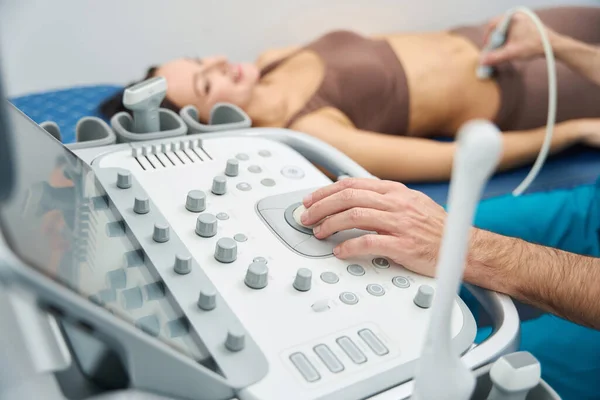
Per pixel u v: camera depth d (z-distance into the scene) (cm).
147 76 151
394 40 161
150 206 71
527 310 110
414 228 70
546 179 142
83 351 47
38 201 52
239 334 54
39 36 145
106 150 82
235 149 89
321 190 76
